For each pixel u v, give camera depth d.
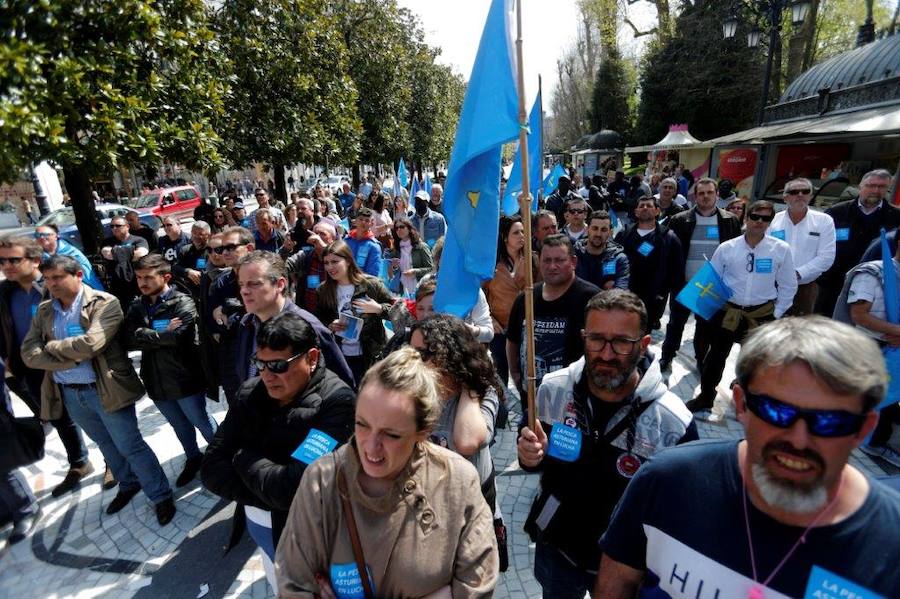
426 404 1.38
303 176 34.28
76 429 3.90
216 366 3.63
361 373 3.83
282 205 12.91
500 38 2.26
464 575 1.44
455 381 2.13
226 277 3.54
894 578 0.94
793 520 1.02
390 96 19.50
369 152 19.55
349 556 1.39
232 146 9.57
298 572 1.42
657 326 5.17
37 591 2.90
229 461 2.05
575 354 2.96
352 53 17.67
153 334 3.28
